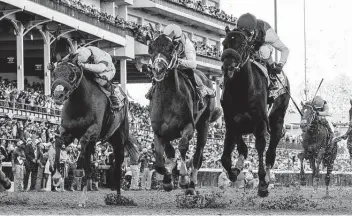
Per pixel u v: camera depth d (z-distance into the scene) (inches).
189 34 2052.2
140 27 1621.6
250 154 1176.8
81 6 1270.9
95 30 1298.0
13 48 1341.0
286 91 456.1
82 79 411.5
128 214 350.3
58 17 1141.1
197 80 438.9
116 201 439.5
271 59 447.8
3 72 1366.9
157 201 486.9
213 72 1973.4
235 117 408.8
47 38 1181.7
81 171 418.6
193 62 424.2
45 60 1184.2
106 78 426.6
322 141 676.7
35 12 1066.1
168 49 402.6
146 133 1185.4
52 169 719.1
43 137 796.6
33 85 1289.4
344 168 1325.0
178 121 407.2
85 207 409.1
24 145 703.7
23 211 370.6
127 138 470.6
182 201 415.2
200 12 1975.9
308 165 1305.4
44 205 431.5
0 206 418.3
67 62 406.6
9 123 826.8
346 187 962.7
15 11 1034.1
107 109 432.8
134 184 848.9
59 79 399.9
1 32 1219.2
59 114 1074.1
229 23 2159.2
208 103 467.5
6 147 776.9
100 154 849.5
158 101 408.2
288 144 1353.3
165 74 403.2
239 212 368.2
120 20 1471.5
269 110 446.9
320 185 1096.2
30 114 975.0
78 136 423.2
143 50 1616.6
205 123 470.9
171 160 428.5
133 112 1334.9
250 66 402.3
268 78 424.8
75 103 411.8
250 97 402.0
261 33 437.7
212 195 436.5
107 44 1455.5
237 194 607.2
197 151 471.2
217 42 2224.4
